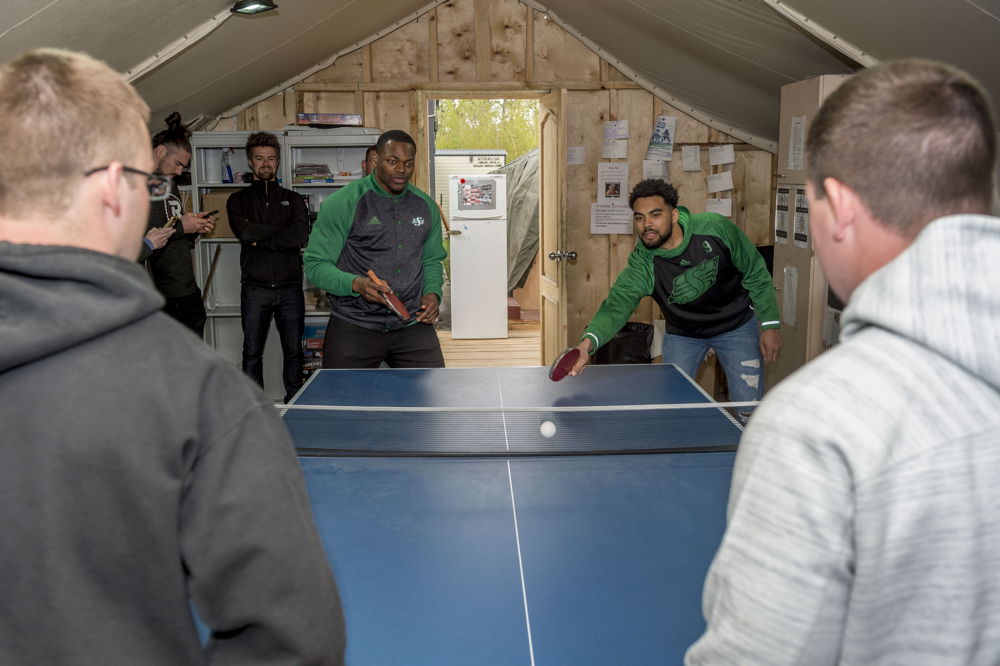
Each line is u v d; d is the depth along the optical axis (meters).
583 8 4.77
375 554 1.55
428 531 1.65
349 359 3.58
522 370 3.18
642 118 5.53
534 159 8.73
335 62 5.45
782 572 0.67
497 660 1.20
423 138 5.51
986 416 0.66
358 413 2.54
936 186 0.70
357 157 5.45
